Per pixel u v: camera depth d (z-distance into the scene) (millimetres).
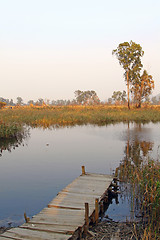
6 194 8008
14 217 6449
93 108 47219
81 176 8859
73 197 6941
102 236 5465
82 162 11914
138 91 49500
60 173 10211
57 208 6336
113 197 7707
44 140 17859
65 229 5262
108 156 13000
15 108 48219
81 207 6293
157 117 31812
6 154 13750
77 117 30750
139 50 47688
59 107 49375
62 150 14656
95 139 18109
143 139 17719
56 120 29172
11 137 18766
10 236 5082
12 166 11359
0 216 6504
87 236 5477
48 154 13695
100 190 7402
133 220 6234
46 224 5527
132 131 21531
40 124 26766
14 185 8836
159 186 6496
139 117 31891
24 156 13258
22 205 7176
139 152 13695
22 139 18281
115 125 26141
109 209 6930
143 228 5785
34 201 7453
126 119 31562
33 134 20438
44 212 6137
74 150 14609
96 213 6066
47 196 7820
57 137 19109
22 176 9875
